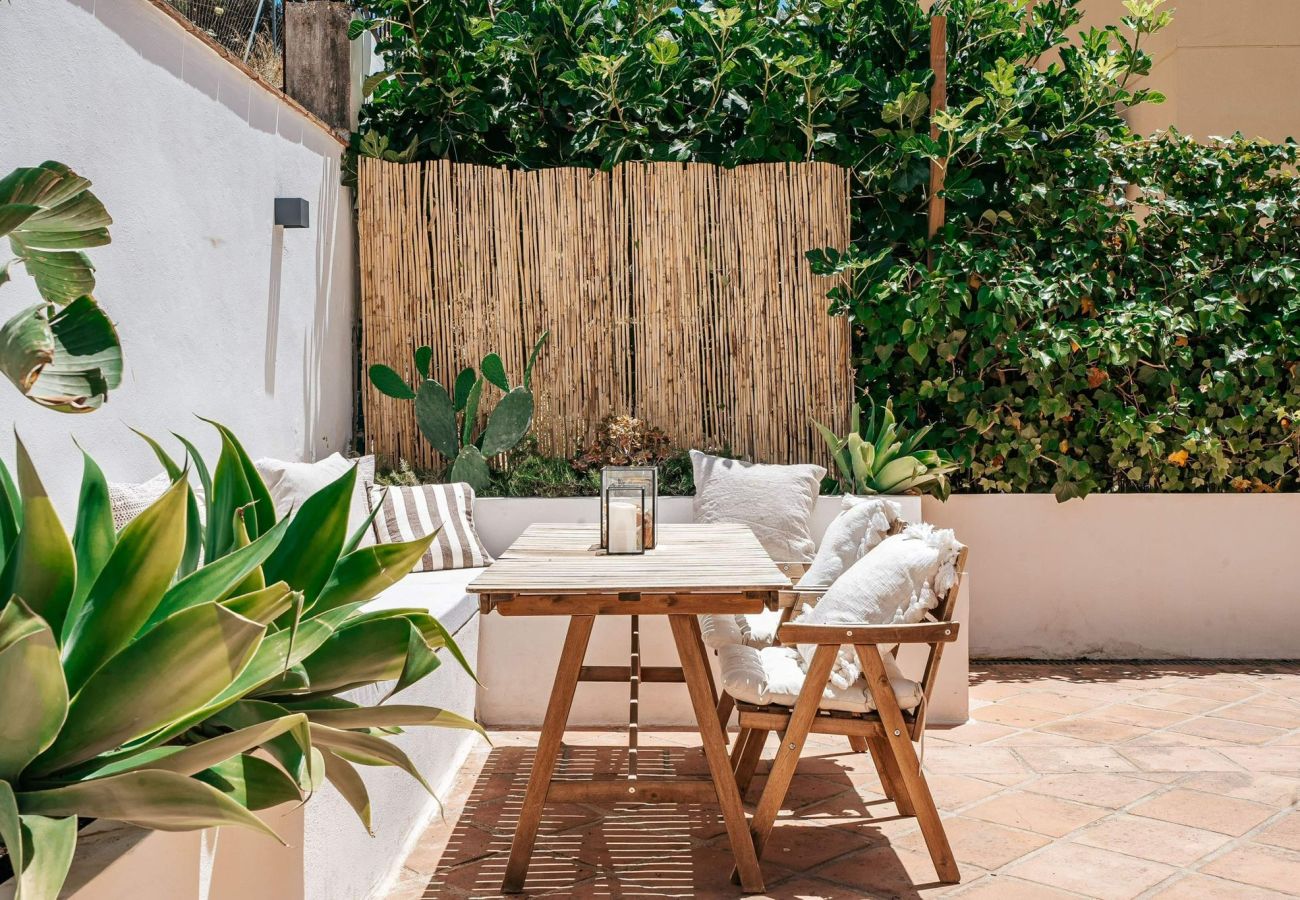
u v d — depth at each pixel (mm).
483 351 5539
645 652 4391
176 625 1455
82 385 1628
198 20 4801
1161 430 5316
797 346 5496
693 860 3090
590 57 5211
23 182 1554
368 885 2801
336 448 5371
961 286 5215
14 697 1342
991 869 2977
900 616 2947
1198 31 6977
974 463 5484
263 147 4426
